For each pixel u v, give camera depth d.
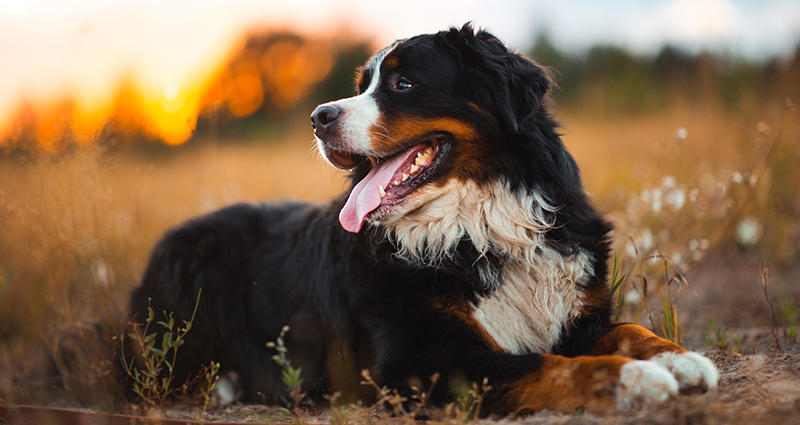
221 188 7.66
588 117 13.63
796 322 4.10
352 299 3.25
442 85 3.37
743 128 7.70
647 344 2.69
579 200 3.41
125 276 4.78
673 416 2.07
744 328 4.20
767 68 9.98
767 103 8.38
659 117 11.15
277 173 9.73
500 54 3.43
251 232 3.99
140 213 6.32
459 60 3.38
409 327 3.04
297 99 22.55
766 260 5.30
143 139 6.14
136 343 3.66
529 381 2.53
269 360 3.65
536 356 2.61
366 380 3.14
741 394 2.29
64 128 4.35
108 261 4.63
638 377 2.29
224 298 3.80
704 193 5.23
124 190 6.08
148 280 3.95
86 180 4.42
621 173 8.42
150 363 3.11
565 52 19.77
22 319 4.95
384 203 3.26
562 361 2.53
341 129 3.33
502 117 3.23
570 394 2.40
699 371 2.44
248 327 3.74
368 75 3.75
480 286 3.15
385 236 3.28
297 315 3.56
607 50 17.75
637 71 14.77
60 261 4.35
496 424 2.31
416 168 3.37
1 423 2.78
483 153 3.31
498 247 3.28
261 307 3.71
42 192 4.25
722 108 9.24
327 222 3.57
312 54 25.22
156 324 3.77
